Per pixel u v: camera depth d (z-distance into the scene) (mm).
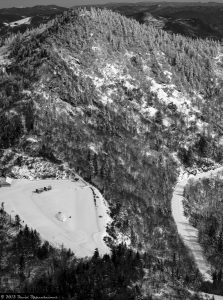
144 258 135625
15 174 177750
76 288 114688
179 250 153875
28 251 129125
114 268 123188
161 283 125250
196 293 126375
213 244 162375
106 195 169250
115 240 142500
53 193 165125
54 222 147125
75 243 136375
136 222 158625
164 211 176750
